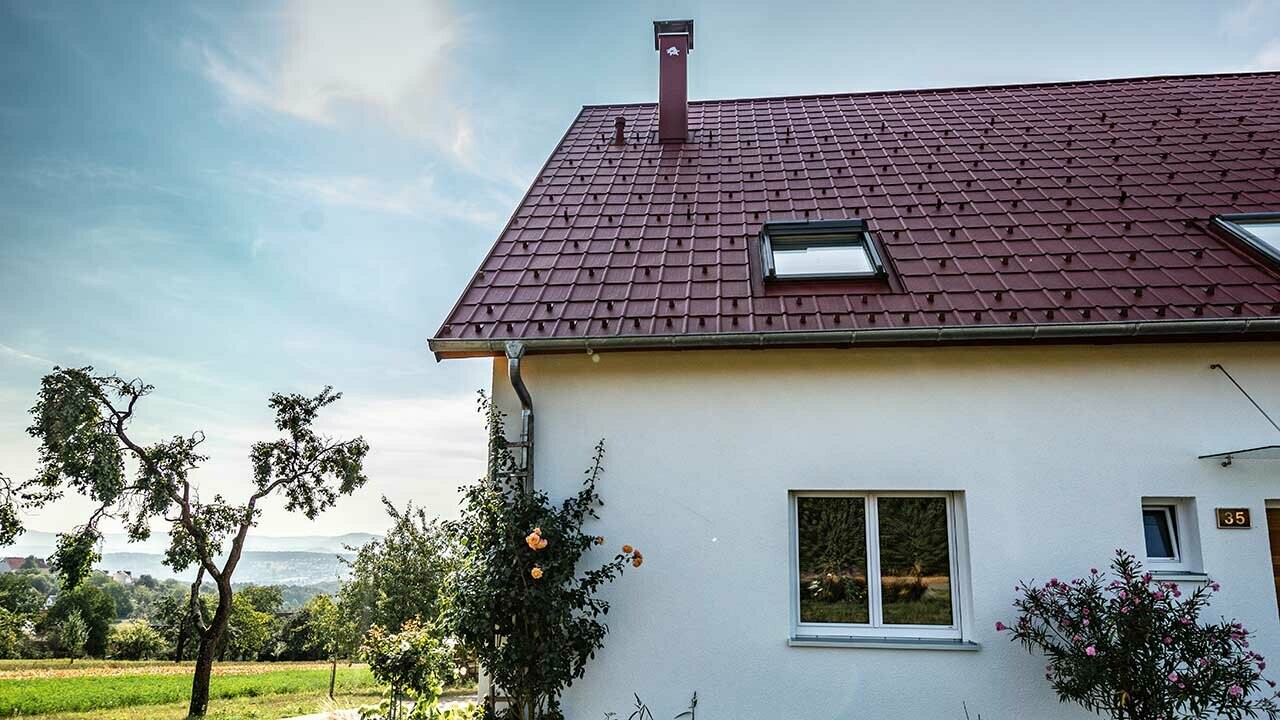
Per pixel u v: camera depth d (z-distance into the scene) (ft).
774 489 16.46
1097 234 19.60
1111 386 16.33
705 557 16.28
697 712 15.66
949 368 16.66
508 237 22.06
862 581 16.47
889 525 16.72
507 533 15.30
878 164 26.05
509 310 17.83
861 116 31.99
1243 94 30.94
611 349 16.65
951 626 16.10
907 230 20.66
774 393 16.89
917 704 15.25
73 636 144.46
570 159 28.71
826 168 26.04
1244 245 18.19
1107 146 26.11
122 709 61.16
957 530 16.46
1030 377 16.48
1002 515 15.96
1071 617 14.05
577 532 16.21
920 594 16.31
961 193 22.97
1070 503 15.90
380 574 61.21
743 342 16.16
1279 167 23.00
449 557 17.02
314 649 131.44
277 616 143.13
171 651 138.62
